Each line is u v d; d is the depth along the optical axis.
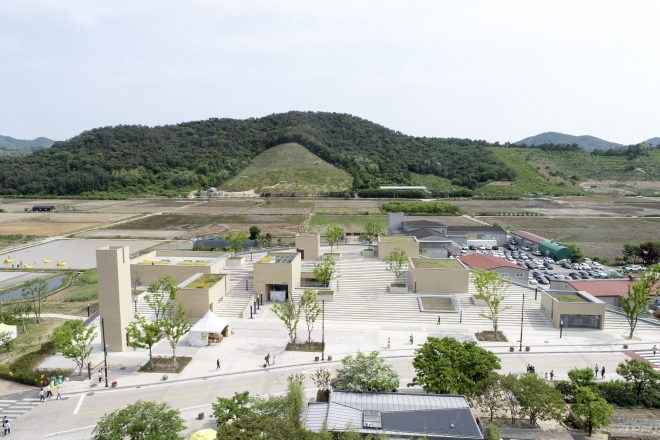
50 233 171.62
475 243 149.25
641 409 51.25
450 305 86.12
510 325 77.62
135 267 95.25
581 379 51.38
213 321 70.25
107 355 65.62
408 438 37.72
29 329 78.06
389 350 66.88
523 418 48.19
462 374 48.50
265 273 87.94
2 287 104.69
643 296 71.81
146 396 53.50
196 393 54.19
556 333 74.44
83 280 108.81
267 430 35.75
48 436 45.03
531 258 133.38
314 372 59.75
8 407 51.09
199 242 132.12
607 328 76.69
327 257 94.19
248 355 65.31
